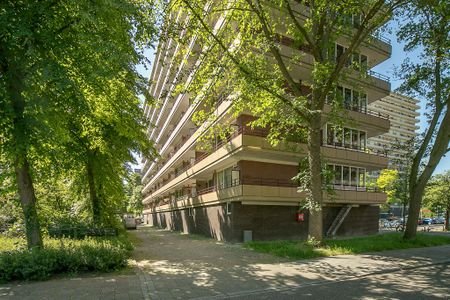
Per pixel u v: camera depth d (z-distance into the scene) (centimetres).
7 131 867
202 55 1399
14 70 816
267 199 1908
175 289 715
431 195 3800
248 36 1452
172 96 1428
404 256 1170
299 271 904
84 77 925
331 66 1245
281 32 2000
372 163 2384
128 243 1427
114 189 1922
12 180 1209
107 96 1185
